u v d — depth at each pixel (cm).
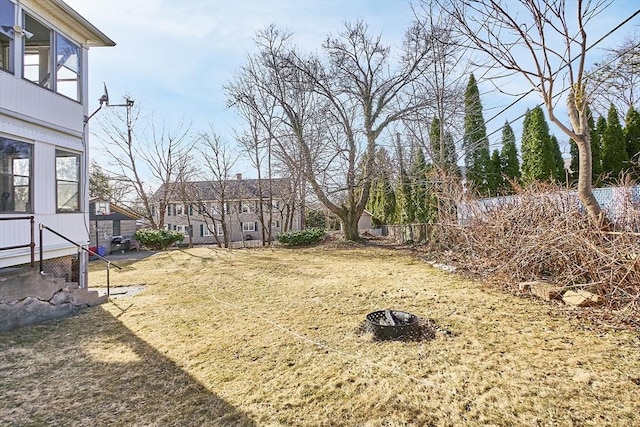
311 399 298
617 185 725
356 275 856
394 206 2288
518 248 668
